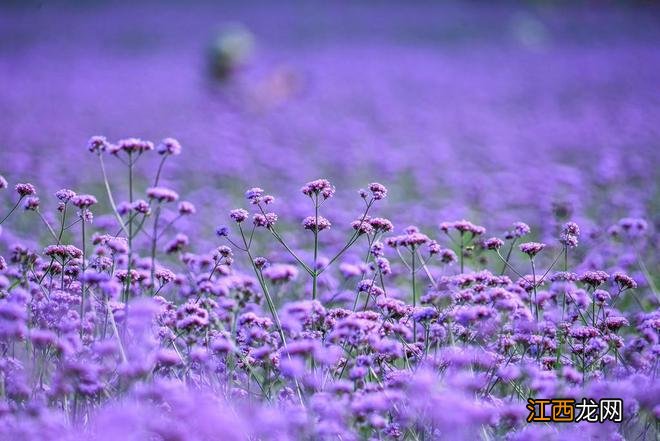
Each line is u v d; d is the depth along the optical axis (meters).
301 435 5.21
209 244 11.38
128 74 46.47
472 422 5.06
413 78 45.00
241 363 6.43
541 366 6.45
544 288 9.49
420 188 17.31
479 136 26.64
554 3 75.62
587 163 19.89
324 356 5.69
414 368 6.43
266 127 28.11
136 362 5.55
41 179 16.52
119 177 18.38
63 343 5.77
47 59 53.41
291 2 83.38
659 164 18.88
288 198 15.95
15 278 7.80
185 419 5.06
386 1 83.31
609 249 10.27
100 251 7.48
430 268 9.91
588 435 5.52
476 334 6.76
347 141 25.08
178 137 25.44
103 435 4.71
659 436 5.67
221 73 36.09
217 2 82.94
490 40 60.91
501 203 15.16
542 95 36.62
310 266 9.93
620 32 61.16
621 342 6.84
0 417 5.21
